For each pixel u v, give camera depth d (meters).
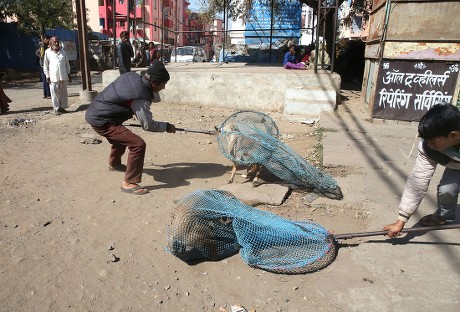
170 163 5.72
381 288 2.80
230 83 9.99
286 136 7.39
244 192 4.39
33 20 21.91
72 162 5.61
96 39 30.16
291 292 2.86
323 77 9.41
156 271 3.13
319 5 9.20
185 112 9.55
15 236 3.54
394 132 7.23
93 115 4.36
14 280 2.95
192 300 2.80
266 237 3.19
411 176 3.05
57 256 3.27
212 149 6.50
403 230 3.13
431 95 7.56
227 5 17.78
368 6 17.08
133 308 2.71
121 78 4.36
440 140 2.61
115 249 3.41
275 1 18.14
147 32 40.22
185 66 13.98
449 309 2.57
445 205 3.39
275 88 9.70
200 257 3.28
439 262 3.08
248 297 2.83
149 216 4.03
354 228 3.72
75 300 2.77
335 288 2.83
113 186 4.76
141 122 4.34
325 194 4.39
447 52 7.24
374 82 8.17
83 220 3.90
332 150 6.05
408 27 7.38
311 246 3.21
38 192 4.51
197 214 3.14
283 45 18.78
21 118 8.45
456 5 6.96
